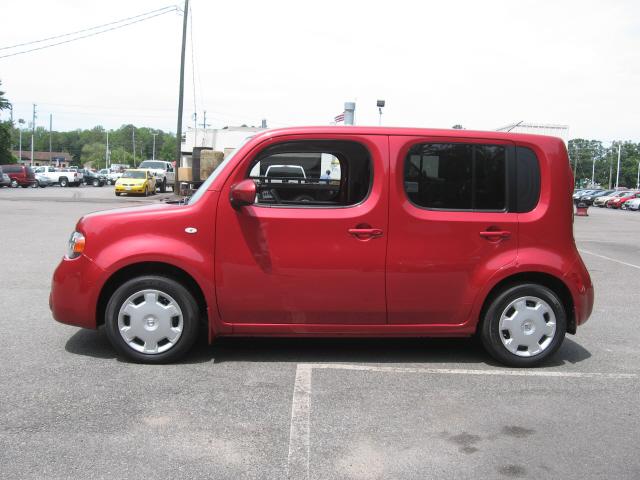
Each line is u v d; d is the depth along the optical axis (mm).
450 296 4930
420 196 4898
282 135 4844
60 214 20141
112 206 25125
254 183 4559
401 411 4051
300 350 5391
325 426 3777
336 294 4840
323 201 4914
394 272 4848
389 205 4828
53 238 13336
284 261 4777
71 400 4074
